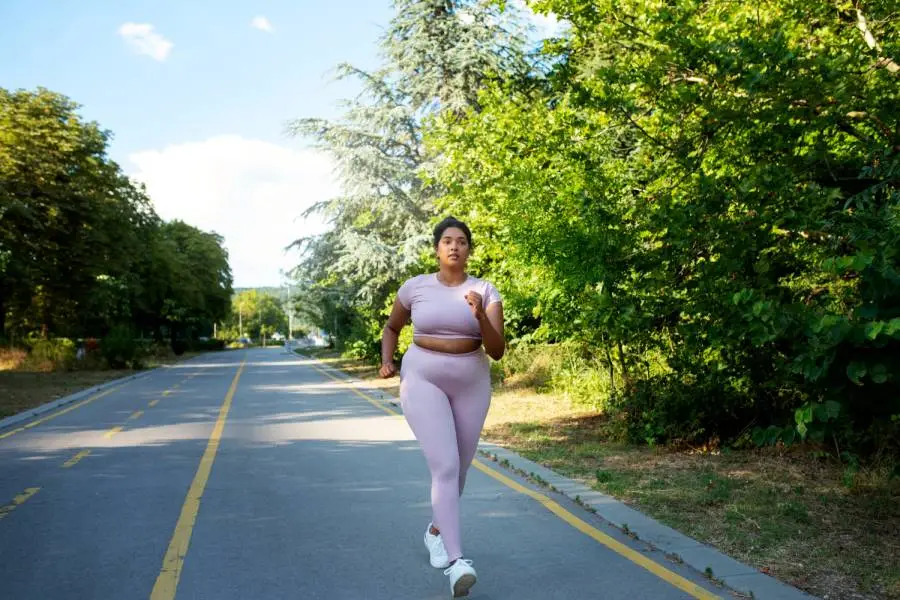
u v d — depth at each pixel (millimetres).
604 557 4797
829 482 6691
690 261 7832
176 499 6590
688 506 5988
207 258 74562
